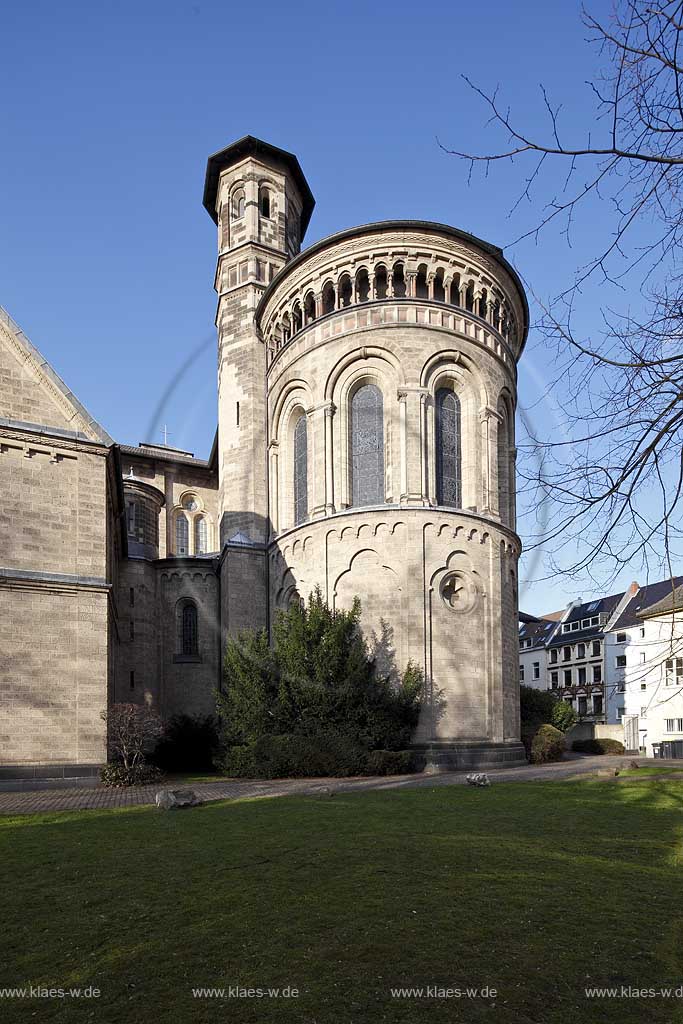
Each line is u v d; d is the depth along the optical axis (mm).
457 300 34562
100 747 25312
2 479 25641
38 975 7008
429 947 7652
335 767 27297
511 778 26141
